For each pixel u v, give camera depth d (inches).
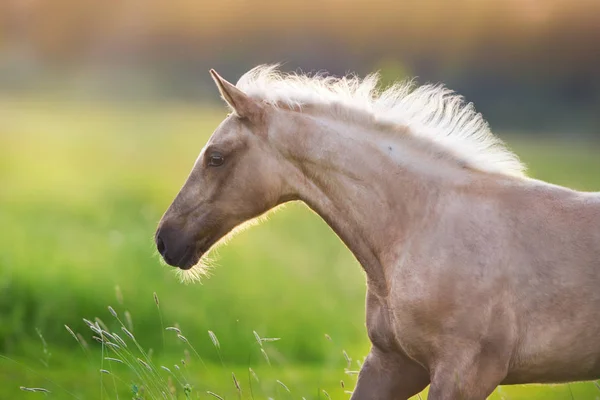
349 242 314.5
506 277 280.4
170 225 328.2
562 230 283.3
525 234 284.5
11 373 539.8
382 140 309.6
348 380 590.9
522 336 280.5
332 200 313.3
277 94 319.6
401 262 294.7
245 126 318.7
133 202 1418.6
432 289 283.7
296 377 593.0
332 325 757.3
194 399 469.1
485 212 290.2
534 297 279.6
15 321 660.7
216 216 323.9
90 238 1013.2
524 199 292.2
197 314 726.5
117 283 758.5
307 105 318.0
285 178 319.0
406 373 315.3
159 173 1979.6
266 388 541.3
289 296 832.3
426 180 301.4
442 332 283.1
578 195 293.1
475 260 282.5
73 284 741.9
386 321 306.3
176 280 810.2
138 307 714.8
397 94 320.2
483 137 315.0
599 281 276.5
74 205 1333.7
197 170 326.3
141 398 340.2
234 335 703.7
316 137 312.2
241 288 838.5
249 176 318.7
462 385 278.4
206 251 332.5
